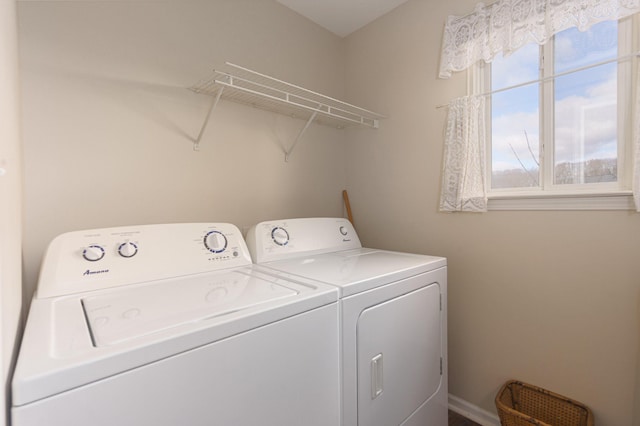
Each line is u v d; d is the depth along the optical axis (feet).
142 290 3.20
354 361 3.37
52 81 4.05
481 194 5.37
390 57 6.89
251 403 2.46
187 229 4.22
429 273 4.64
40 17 3.97
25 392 1.57
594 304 4.42
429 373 4.62
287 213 6.77
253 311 2.52
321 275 3.79
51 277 3.06
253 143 6.21
